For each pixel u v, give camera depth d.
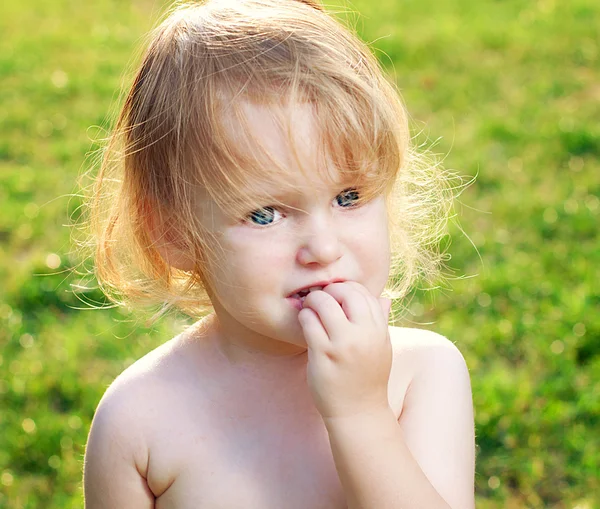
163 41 1.92
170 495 1.92
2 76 8.96
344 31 1.93
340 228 1.75
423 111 7.58
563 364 4.22
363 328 1.70
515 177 6.23
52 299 5.01
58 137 7.49
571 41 9.02
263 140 1.69
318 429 1.93
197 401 1.93
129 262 2.11
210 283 1.84
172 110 1.81
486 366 4.31
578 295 4.72
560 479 3.69
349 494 1.71
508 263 5.12
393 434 1.72
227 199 1.72
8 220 5.93
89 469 1.97
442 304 4.79
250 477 1.89
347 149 1.72
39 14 11.10
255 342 1.92
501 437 3.85
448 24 9.75
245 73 1.74
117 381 1.99
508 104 7.64
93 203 2.20
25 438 3.93
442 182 2.77
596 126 7.03
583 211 5.65
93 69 9.11
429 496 1.69
